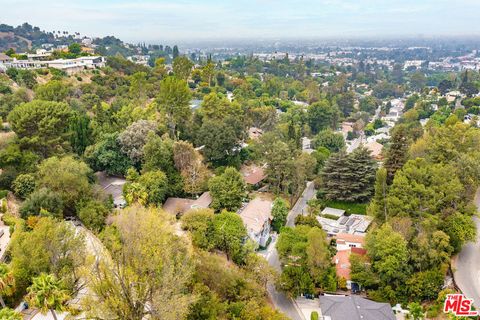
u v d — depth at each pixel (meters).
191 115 130.75
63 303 48.06
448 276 72.38
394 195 79.50
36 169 83.44
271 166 106.19
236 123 120.81
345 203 102.00
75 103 128.62
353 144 178.50
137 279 46.19
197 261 57.88
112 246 52.53
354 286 71.06
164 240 51.47
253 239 80.00
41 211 68.69
